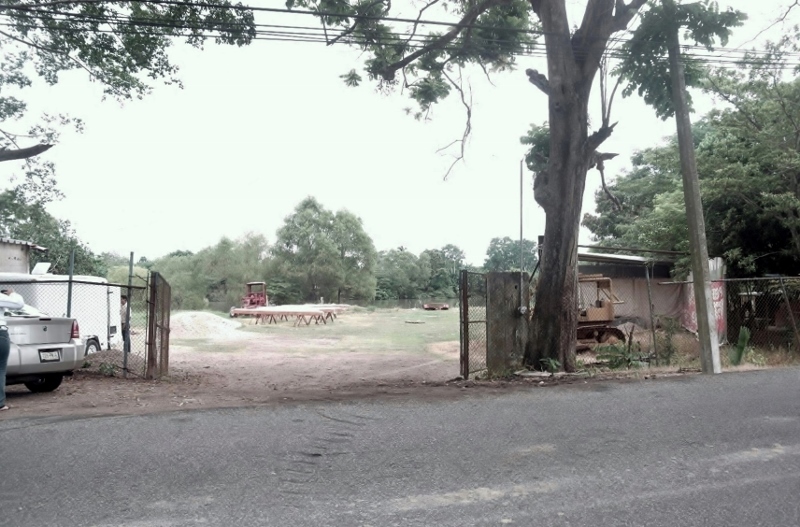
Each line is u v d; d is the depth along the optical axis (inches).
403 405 286.0
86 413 271.9
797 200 570.9
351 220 2603.3
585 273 820.0
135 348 711.7
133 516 150.9
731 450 207.0
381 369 583.2
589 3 444.1
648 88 479.2
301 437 225.3
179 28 423.5
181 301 2026.3
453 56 576.1
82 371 432.8
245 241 2410.2
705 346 412.2
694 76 476.1
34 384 348.2
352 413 267.4
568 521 148.0
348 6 504.1
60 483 174.2
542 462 195.2
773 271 673.0
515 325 428.8
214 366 614.5
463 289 413.7
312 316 1461.6
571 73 440.1
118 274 1365.7
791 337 592.7
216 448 209.9
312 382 467.5
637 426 240.4
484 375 418.0
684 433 229.3
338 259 2507.4
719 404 280.4
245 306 1803.6
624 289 807.7
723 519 148.8
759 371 394.6
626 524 146.3
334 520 149.2
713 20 424.5
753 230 666.8
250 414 263.9
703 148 740.0
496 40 499.8
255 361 669.9
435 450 209.2
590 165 464.1
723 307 639.1
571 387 336.8
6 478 178.2
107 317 611.5
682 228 702.5
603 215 1349.7
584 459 198.1
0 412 277.7
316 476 181.9
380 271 3636.8
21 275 511.2
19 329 324.2
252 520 149.0
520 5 549.3
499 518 150.3
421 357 705.0
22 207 591.5
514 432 232.7
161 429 235.5
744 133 639.8
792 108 601.0
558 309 436.1
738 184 616.4
